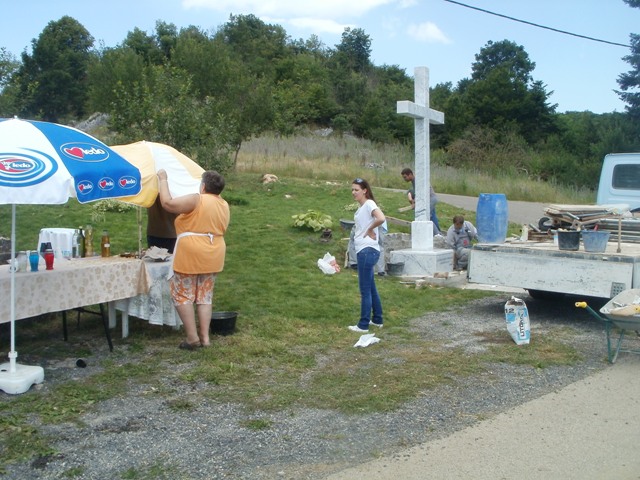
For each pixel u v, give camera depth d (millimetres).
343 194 17453
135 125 16422
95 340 6625
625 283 7219
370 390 5324
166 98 16531
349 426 4621
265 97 20828
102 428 4512
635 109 42469
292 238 11883
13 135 4965
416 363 6051
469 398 5195
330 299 8422
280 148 28297
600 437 4465
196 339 6344
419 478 3859
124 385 5348
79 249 7180
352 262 10469
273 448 4250
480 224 8688
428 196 11000
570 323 7859
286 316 7605
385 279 10227
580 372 5902
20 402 4914
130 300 6594
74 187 4855
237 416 4773
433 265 10531
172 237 7953
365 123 51062
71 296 5848
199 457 4098
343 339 6844
